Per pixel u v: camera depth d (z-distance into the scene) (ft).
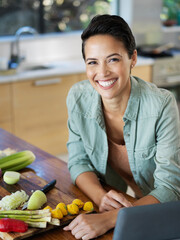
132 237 3.40
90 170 5.61
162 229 3.42
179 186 5.09
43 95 12.84
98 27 4.65
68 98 5.87
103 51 4.66
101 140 5.65
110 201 4.71
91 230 4.22
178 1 17.49
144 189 5.84
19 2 14.67
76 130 5.80
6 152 6.24
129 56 4.85
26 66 14.32
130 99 5.30
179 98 15.78
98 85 4.94
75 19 16.01
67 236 4.24
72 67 13.62
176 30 17.15
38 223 4.23
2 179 5.44
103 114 5.64
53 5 15.37
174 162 5.13
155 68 14.84
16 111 12.51
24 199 4.71
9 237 4.07
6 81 11.98
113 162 6.05
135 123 5.38
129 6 16.30
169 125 5.24
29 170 5.88
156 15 16.71
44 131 13.25
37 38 14.61
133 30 16.55
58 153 13.80
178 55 15.31
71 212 4.52
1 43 13.85
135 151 5.52
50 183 5.18
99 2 16.33
